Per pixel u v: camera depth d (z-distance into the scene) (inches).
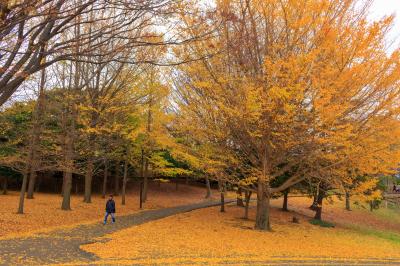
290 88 514.3
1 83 230.7
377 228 1059.9
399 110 526.6
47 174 1405.0
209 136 678.5
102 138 793.6
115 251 459.5
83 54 246.1
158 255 452.1
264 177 640.4
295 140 585.6
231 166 713.0
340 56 526.6
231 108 585.3
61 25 242.7
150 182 1792.6
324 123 539.8
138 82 820.6
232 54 542.9
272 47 549.6
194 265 409.4
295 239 666.2
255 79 562.6
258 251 527.2
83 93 755.4
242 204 1179.9
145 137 975.0
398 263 529.3
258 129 589.6
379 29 500.7
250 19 550.0
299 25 525.0
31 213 746.8
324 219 1080.8
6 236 525.0
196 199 1473.9
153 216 853.8
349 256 559.8
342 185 646.5
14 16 213.5
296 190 987.9
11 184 1441.9
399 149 572.4
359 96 565.3
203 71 589.0
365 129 565.9
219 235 634.8
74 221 716.0
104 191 1266.0
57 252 435.5
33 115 711.1
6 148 845.2
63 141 681.6
